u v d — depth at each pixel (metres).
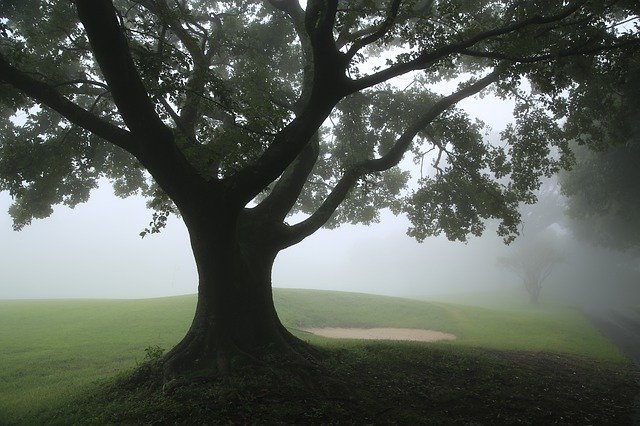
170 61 9.09
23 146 11.56
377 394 8.70
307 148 12.30
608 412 9.11
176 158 8.16
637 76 13.55
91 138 12.26
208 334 9.64
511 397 9.41
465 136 15.02
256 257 10.77
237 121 9.27
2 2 10.51
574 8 7.82
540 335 22.86
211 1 15.04
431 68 9.79
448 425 7.55
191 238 9.56
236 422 6.91
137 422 7.02
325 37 7.26
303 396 8.09
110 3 6.46
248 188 8.53
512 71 10.30
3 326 20.86
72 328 20.41
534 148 15.62
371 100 15.98
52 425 7.55
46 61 9.91
